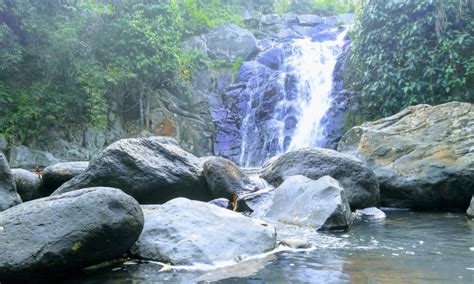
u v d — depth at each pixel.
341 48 15.55
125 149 5.93
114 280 3.17
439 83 9.81
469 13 9.98
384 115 10.45
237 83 15.66
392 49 10.78
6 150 11.62
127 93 14.24
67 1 13.65
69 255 3.22
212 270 3.35
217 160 6.46
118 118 14.00
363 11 11.37
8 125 12.00
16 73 12.88
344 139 8.06
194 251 3.60
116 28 13.68
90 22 13.51
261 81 15.29
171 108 14.53
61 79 13.02
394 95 10.38
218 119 14.80
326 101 13.91
